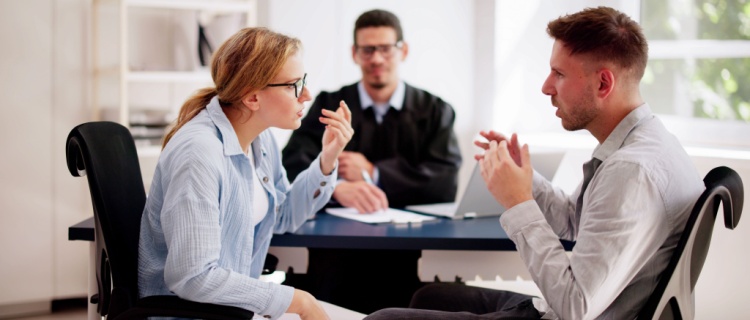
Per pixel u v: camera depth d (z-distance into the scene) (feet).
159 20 12.73
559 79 5.97
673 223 5.48
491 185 6.07
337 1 13.26
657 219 5.39
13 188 11.82
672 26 11.00
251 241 5.97
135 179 6.26
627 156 5.42
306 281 9.37
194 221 5.24
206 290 5.20
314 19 13.14
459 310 6.82
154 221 5.65
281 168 7.32
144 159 12.25
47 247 12.10
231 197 5.76
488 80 13.51
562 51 5.90
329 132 7.44
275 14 12.87
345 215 8.49
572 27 5.83
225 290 5.27
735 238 8.61
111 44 12.28
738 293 8.60
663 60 11.11
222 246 5.77
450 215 8.49
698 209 5.06
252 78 5.79
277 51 5.83
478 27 13.84
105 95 12.32
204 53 12.26
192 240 5.20
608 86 5.77
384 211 8.79
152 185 5.69
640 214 5.29
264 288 5.46
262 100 5.91
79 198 12.22
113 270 5.56
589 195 5.67
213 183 5.40
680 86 10.85
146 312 5.27
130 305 5.60
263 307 5.45
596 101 5.83
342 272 9.29
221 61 5.88
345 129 7.31
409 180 10.21
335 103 10.83
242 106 5.97
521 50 13.12
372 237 7.43
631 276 5.47
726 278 8.72
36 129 11.87
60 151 12.03
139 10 12.58
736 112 10.03
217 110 5.87
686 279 5.40
